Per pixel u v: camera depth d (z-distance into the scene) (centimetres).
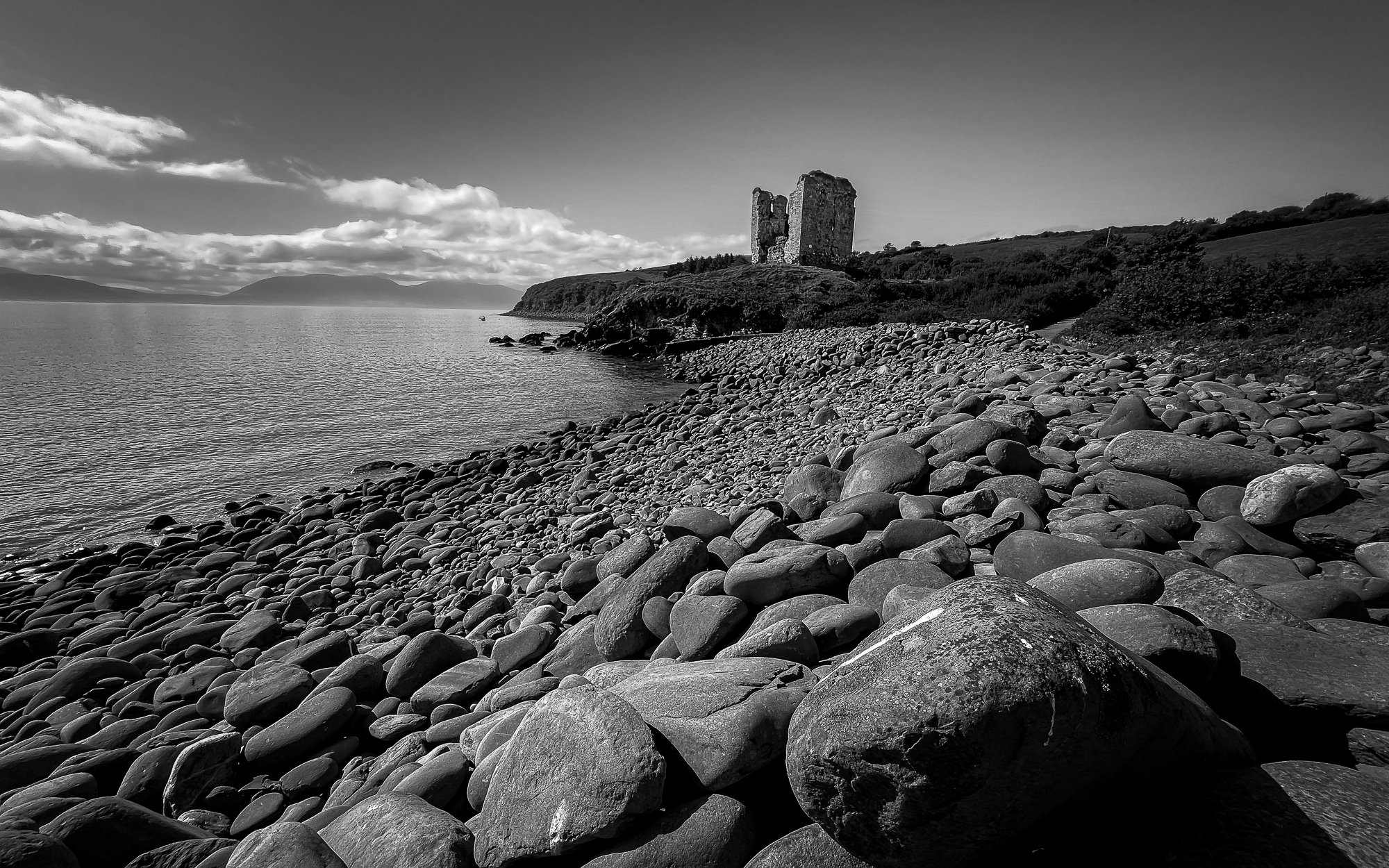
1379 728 215
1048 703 165
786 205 6694
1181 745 190
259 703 499
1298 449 575
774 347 3153
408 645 545
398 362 3956
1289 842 165
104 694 617
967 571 428
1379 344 1096
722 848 226
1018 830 175
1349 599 299
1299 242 3662
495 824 267
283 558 1029
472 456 1619
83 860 326
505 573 786
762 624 396
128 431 1912
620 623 471
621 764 246
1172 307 1705
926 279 4975
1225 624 280
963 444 648
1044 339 1733
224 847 337
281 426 2022
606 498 1075
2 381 2783
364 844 286
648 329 4506
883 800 179
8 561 1087
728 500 902
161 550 1078
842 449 796
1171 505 474
